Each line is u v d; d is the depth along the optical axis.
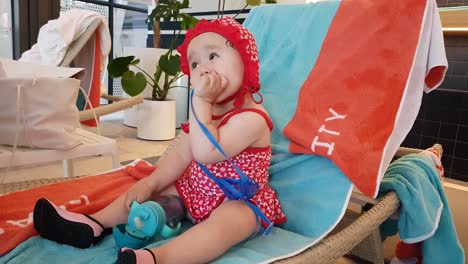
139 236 0.72
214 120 0.81
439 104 2.21
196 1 3.39
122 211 0.80
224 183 0.78
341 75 0.97
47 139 0.99
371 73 0.93
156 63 3.09
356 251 1.14
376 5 0.99
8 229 0.76
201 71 0.78
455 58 2.14
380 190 0.97
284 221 0.86
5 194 0.91
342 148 0.85
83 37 2.04
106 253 0.71
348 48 1.00
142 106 2.82
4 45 2.62
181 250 0.65
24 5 2.55
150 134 2.84
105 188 0.98
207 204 0.82
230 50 0.79
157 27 3.13
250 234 0.76
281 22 1.19
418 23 0.91
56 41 1.97
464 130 2.15
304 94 1.01
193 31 0.84
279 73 1.10
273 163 0.96
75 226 0.72
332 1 1.10
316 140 0.90
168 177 0.89
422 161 1.11
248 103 0.83
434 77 0.95
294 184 0.90
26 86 0.93
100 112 1.71
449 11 1.82
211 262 0.67
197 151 0.75
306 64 1.06
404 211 0.97
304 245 0.74
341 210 0.80
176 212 0.84
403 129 0.89
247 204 0.77
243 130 0.78
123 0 3.76
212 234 0.68
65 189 0.97
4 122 0.94
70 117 1.03
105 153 1.14
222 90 0.78
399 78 0.90
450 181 2.13
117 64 2.57
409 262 1.18
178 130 3.26
